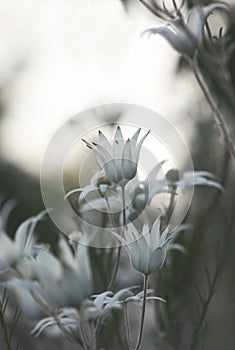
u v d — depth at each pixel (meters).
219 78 1.43
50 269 1.17
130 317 1.49
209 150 1.59
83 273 1.17
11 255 1.26
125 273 1.42
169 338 1.39
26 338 1.40
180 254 1.41
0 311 1.25
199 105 1.67
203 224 1.42
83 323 1.18
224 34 1.76
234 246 1.56
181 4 1.40
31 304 1.27
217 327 1.54
